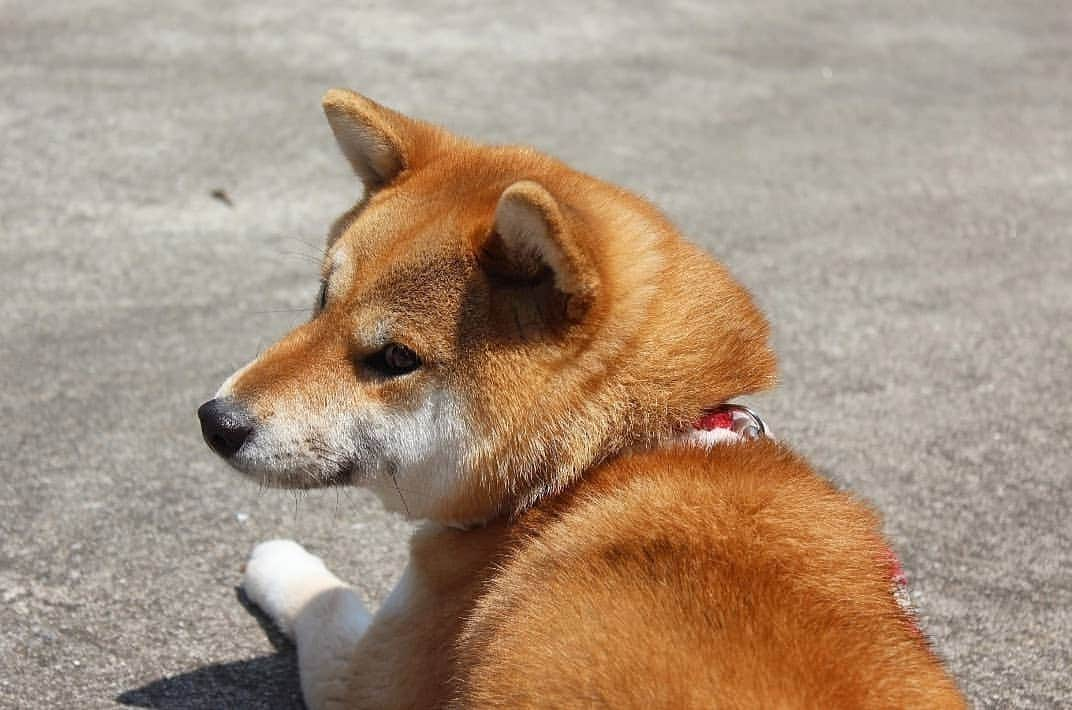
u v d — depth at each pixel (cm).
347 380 111
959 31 316
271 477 111
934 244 200
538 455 109
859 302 178
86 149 208
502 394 109
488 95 245
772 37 299
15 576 127
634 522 105
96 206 191
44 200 191
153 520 135
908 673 99
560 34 284
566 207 108
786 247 194
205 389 151
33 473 139
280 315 164
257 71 246
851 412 155
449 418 110
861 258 193
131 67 243
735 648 98
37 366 153
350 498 140
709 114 248
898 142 243
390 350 111
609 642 100
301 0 288
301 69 248
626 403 109
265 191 198
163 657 122
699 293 111
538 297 108
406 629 113
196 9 277
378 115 119
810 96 263
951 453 149
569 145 224
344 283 113
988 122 257
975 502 143
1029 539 139
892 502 142
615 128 235
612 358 109
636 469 108
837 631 100
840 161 231
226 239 183
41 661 120
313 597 123
